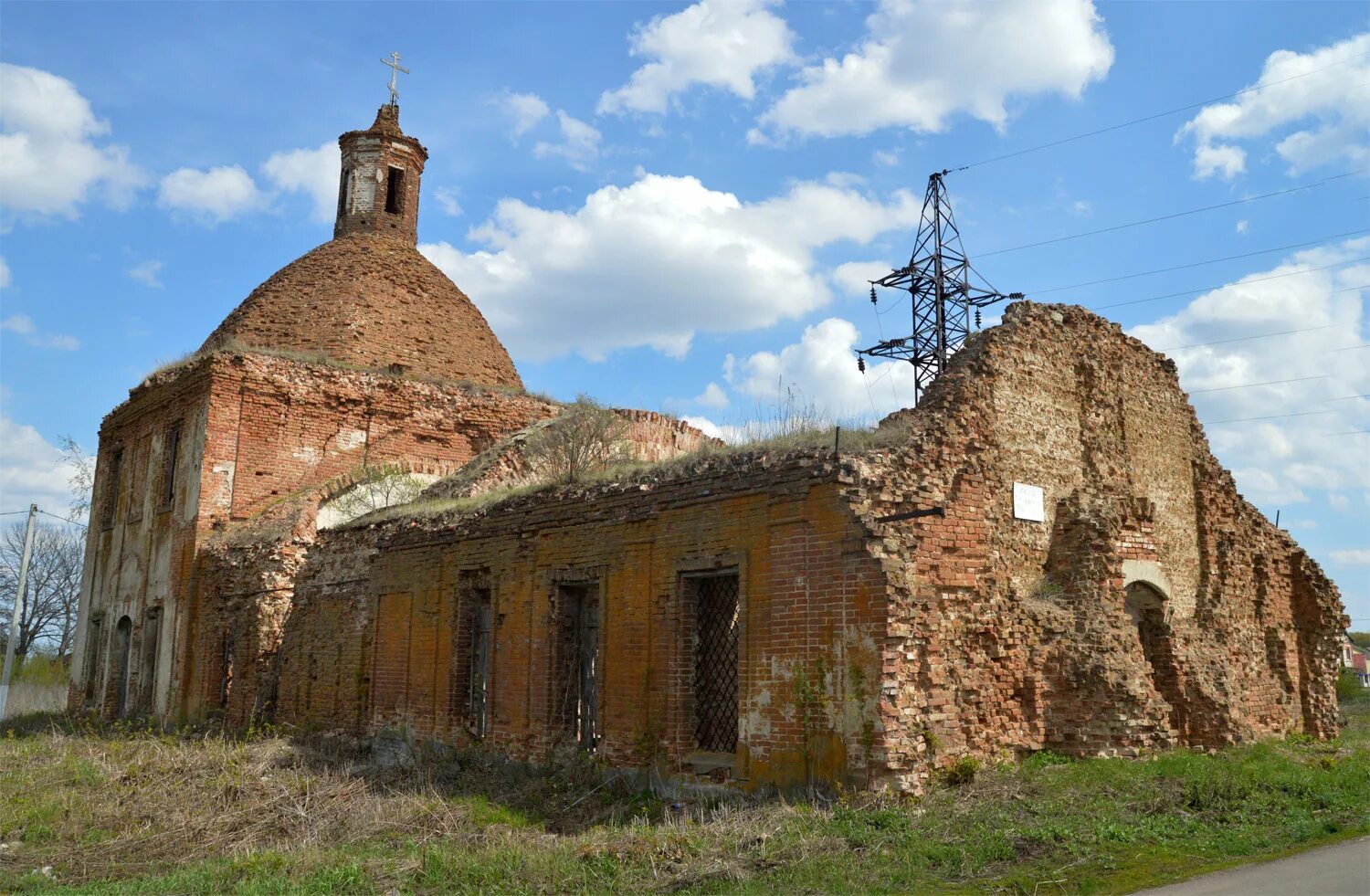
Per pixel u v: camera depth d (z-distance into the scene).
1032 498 15.02
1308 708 19.59
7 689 30.00
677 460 14.21
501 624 16.16
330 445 27.67
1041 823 9.87
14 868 11.30
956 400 13.95
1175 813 10.48
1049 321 16.27
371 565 19.67
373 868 10.17
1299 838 9.73
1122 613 14.56
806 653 11.35
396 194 36.59
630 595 13.86
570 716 15.02
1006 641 13.31
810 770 11.07
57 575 60.19
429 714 17.27
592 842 10.40
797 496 11.77
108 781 15.45
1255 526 19.84
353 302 32.28
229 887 9.89
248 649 22.52
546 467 22.92
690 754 12.80
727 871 8.93
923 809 10.20
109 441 32.38
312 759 17.31
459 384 30.42
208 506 25.45
